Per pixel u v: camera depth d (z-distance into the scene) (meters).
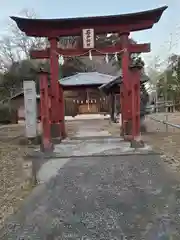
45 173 5.17
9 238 2.75
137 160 5.95
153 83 27.81
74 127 14.95
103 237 2.71
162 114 19.41
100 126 15.05
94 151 6.93
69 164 5.80
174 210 3.30
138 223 2.99
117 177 4.75
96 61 33.03
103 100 28.66
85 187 4.28
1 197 3.93
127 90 8.55
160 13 8.24
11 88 27.23
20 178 4.88
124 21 8.43
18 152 7.32
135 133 7.38
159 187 4.16
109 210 3.36
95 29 8.61
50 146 7.23
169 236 2.70
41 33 8.70
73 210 3.40
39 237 2.75
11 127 16.44
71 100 28.52
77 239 2.69
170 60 27.36
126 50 8.58
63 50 8.79
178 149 6.94
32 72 28.69
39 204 3.63
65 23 8.49
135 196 3.81
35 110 8.93
